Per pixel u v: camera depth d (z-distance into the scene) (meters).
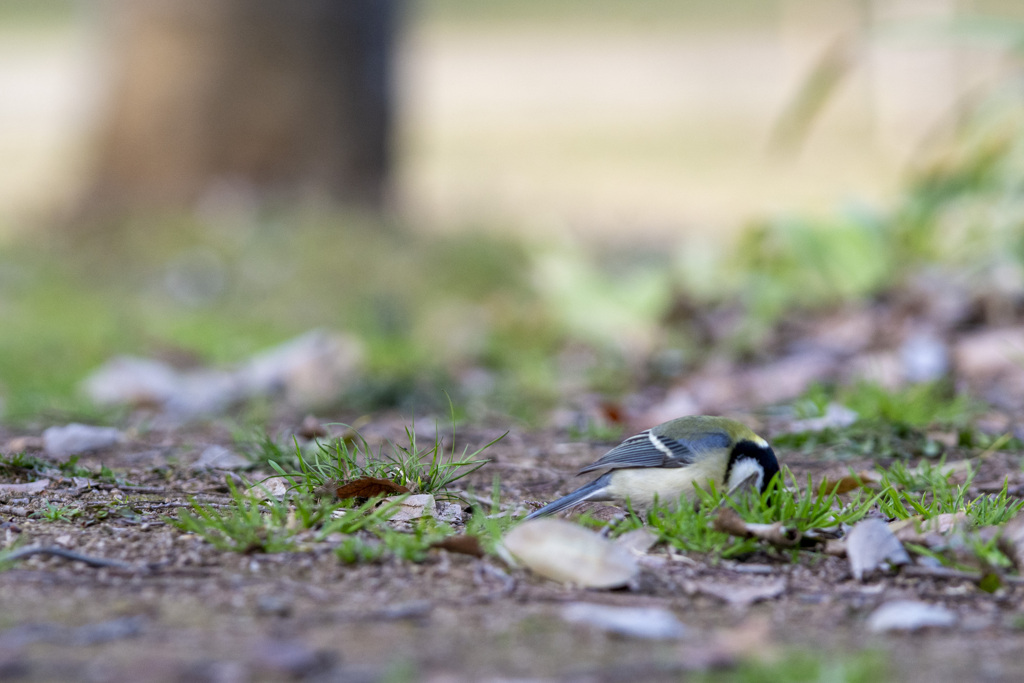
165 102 20.89
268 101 20.97
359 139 21.62
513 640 4.40
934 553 5.48
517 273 18.28
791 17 40.28
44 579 5.05
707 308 13.56
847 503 6.55
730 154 37.53
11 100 44.50
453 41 59.81
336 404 10.81
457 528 5.97
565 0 67.19
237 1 20.67
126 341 14.38
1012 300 11.96
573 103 46.94
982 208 13.41
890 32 13.43
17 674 3.96
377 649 4.27
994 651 4.42
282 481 6.53
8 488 6.60
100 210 20.75
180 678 3.94
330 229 19.50
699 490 6.10
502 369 12.90
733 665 4.17
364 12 21.48
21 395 10.98
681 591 5.12
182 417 10.45
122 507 6.24
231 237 19.33
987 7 46.94
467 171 35.16
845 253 13.26
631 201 30.08
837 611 4.92
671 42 57.28
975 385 10.41
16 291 17.88
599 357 13.17
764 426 9.02
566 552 5.17
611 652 4.28
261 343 14.66
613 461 6.39
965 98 13.70
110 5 21.27
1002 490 6.22
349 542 5.36
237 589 4.96
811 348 11.99
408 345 13.94
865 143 37.56
